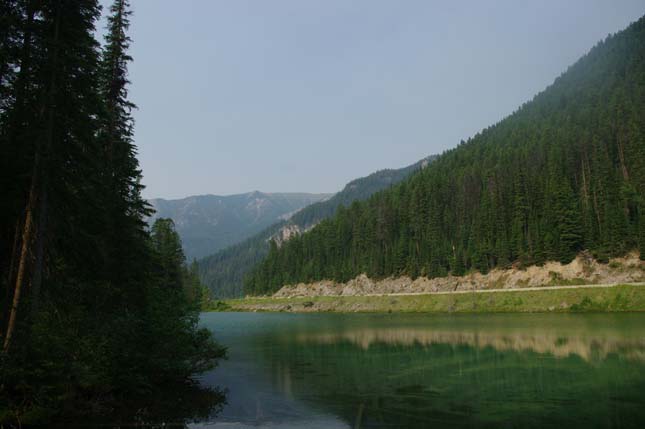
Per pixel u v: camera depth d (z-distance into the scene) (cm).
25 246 1741
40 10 1917
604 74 19538
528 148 13988
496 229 10944
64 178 1989
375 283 12519
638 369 2591
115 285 2489
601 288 7431
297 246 16538
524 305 7938
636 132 10838
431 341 4169
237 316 10475
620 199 9688
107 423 1691
